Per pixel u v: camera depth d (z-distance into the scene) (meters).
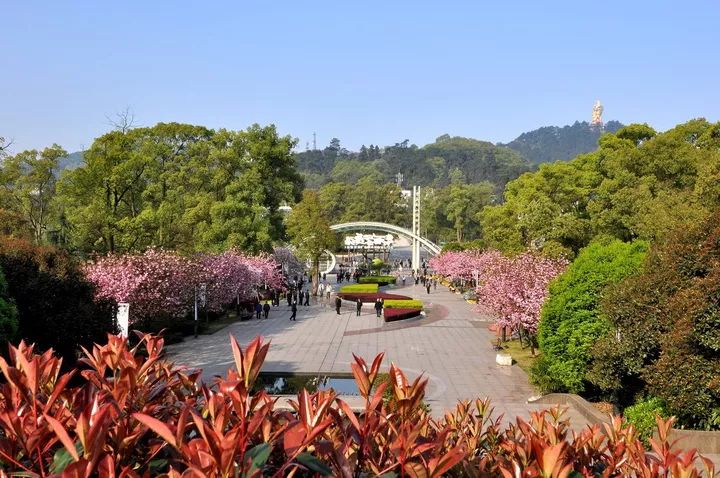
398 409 3.84
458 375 23.48
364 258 107.88
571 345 18.25
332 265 90.62
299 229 60.16
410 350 28.88
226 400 3.50
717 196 26.95
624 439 5.08
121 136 38.28
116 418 3.37
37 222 45.56
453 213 112.69
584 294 18.62
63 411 3.65
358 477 3.37
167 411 3.92
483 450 5.56
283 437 3.42
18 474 3.02
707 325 12.99
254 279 41.59
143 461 3.48
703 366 13.25
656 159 39.41
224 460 2.67
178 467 3.42
